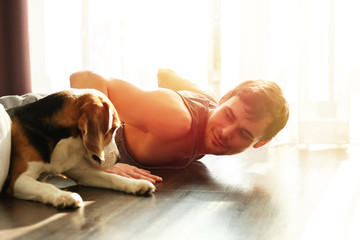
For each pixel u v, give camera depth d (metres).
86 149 1.60
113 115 1.66
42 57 3.93
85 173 1.80
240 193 1.77
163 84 2.77
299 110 3.30
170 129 2.04
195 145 2.16
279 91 2.07
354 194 1.76
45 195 1.54
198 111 2.16
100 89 2.04
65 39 3.88
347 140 3.26
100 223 1.36
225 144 2.05
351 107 3.43
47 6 3.88
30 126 1.64
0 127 1.56
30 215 1.42
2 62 3.74
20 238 1.23
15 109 1.73
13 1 3.69
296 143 3.41
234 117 1.99
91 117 1.56
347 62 3.25
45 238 1.23
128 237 1.25
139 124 2.07
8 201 1.57
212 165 2.43
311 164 2.46
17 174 1.60
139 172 1.96
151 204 1.59
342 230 1.33
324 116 3.28
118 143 2.25
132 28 3.75
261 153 2.88
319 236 1.28
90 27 3.83
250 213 1.49
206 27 3.64
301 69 3.30
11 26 3.71
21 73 3.75
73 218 1.41
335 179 2.04
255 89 1.99
